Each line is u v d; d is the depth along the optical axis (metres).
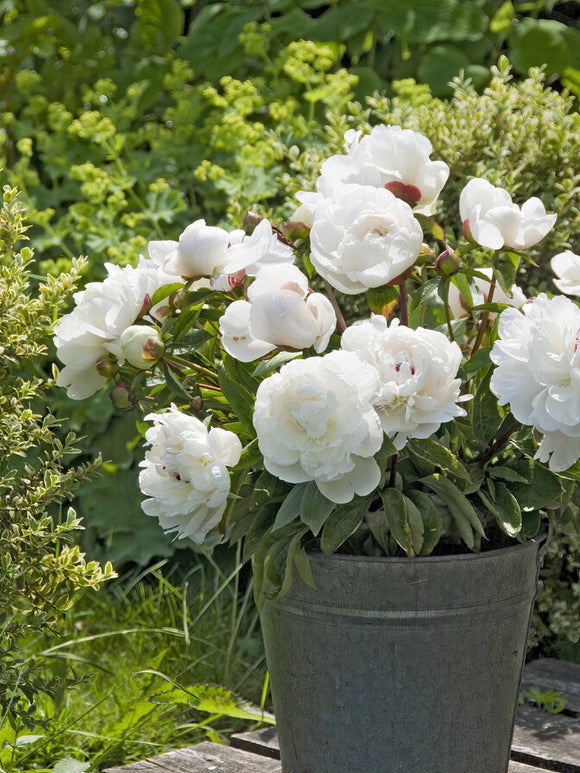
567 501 2.28
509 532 2.21
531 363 2.12
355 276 2.18
